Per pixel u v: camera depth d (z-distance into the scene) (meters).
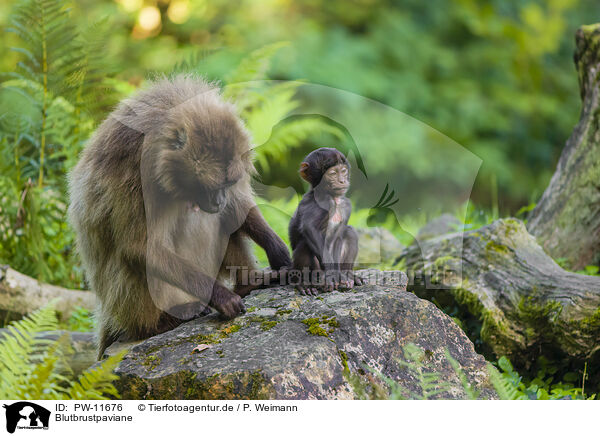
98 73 10.54
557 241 9.30
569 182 9.38
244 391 4.77
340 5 18.06
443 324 5.84
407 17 18.09
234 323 5.79
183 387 4.95
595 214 9.05
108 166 6.32
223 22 17.59
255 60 10.70
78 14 14.63
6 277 8.52
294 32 16.89
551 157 17.09
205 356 5.19
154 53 16.34
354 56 16.80
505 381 5.44
